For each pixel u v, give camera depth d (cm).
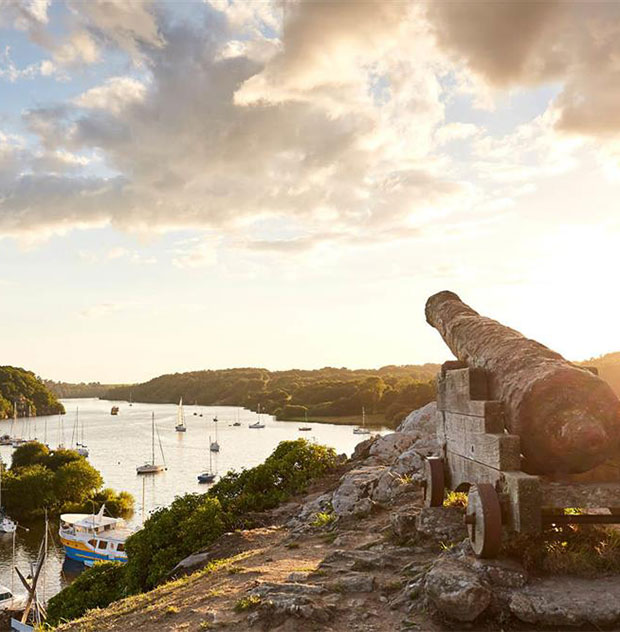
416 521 973
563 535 765
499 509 706
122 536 5594
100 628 874
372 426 14550
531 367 791
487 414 802
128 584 1830
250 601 767
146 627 793
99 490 7912
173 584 1106
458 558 750
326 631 668
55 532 6519
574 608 627
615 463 803
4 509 7025
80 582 2034
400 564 855
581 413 740
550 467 766
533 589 665
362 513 1248
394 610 707
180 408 17625
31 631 3606
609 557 714
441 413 1002
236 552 1371
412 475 1451
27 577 4909
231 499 2080
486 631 640
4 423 19662
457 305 1069
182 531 1816
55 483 7306
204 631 713
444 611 657
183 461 10575
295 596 747
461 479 900
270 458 2369
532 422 754
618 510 773
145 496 7762
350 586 775
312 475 2161
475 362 902
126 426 17975
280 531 1519
